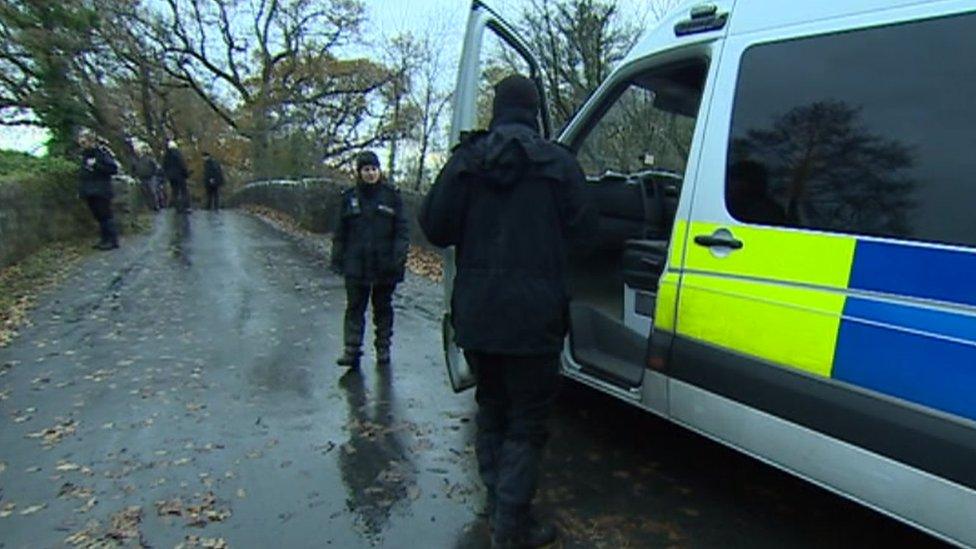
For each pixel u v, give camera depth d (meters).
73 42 16.94
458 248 2.65
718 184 2.67
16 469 3.30
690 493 3.11
